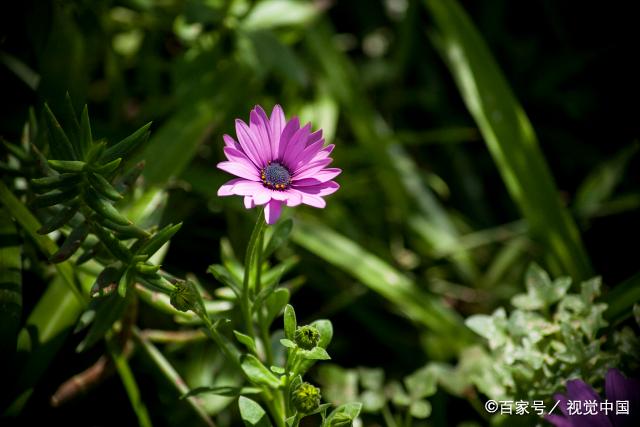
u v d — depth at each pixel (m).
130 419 0.94
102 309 0.81
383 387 1.01
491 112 1.01
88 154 0.77
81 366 0.94
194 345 0.94
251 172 0.76
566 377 0.86
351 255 1.00
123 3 1.00
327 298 1.06
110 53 1.03
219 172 1.03
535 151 1.00
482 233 1.12
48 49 0.94
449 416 0.99
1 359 0.84
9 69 0.97
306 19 1.05
